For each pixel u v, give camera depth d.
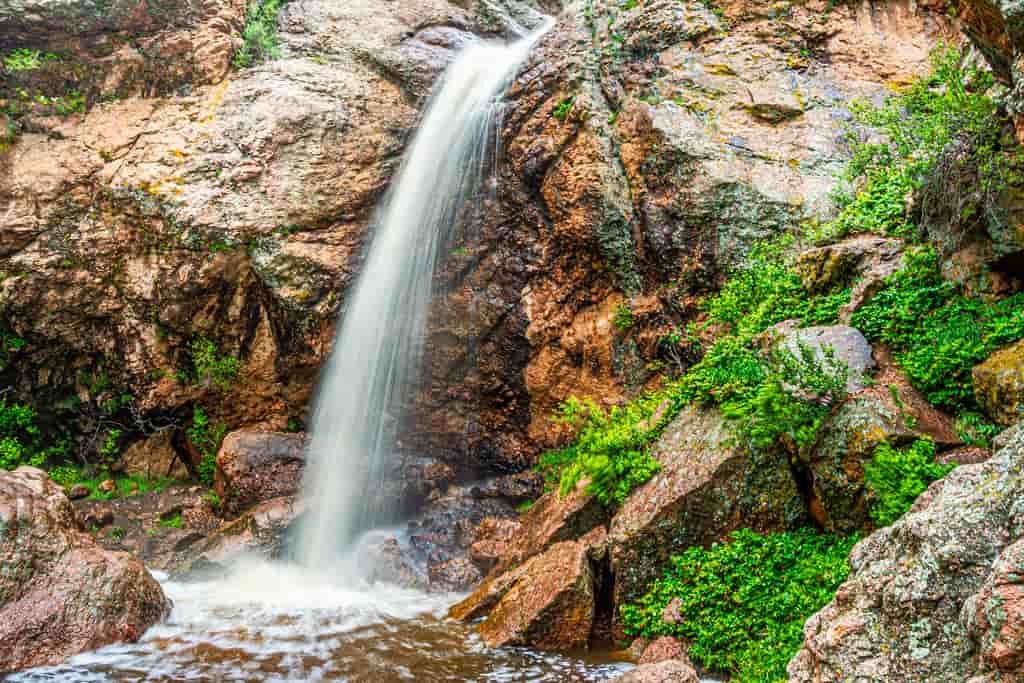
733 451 7.45
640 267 12.09
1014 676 3.46
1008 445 4.46
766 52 12.59
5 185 13.21
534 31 18.94
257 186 13.90
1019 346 6.43
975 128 7.38
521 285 13.55
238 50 15.00
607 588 7.80
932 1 12.59
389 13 16.69
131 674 6.97
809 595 6.50
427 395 14.12
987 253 7.19
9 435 13.80
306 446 13.19
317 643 7.82
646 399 10.05
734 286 10.45
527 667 6.96
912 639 4.15
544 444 13.20
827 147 11.59
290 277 13.85
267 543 10.95
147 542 11.78
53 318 13.48
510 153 13.84
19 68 13.61
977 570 4.02
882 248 8.75
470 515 12.30
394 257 14.52
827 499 6.83
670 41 12.93
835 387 6.99
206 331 14.02
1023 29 5.71
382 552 10.59
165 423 14.41
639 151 12.20
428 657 7.33
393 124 15.45
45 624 7.40
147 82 14.33
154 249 13.51
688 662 6.62
